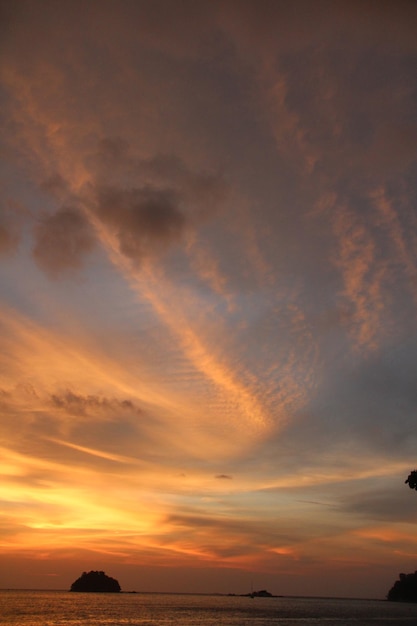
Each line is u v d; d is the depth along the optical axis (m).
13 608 170.75
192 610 192.00
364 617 163.75
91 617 140.88
